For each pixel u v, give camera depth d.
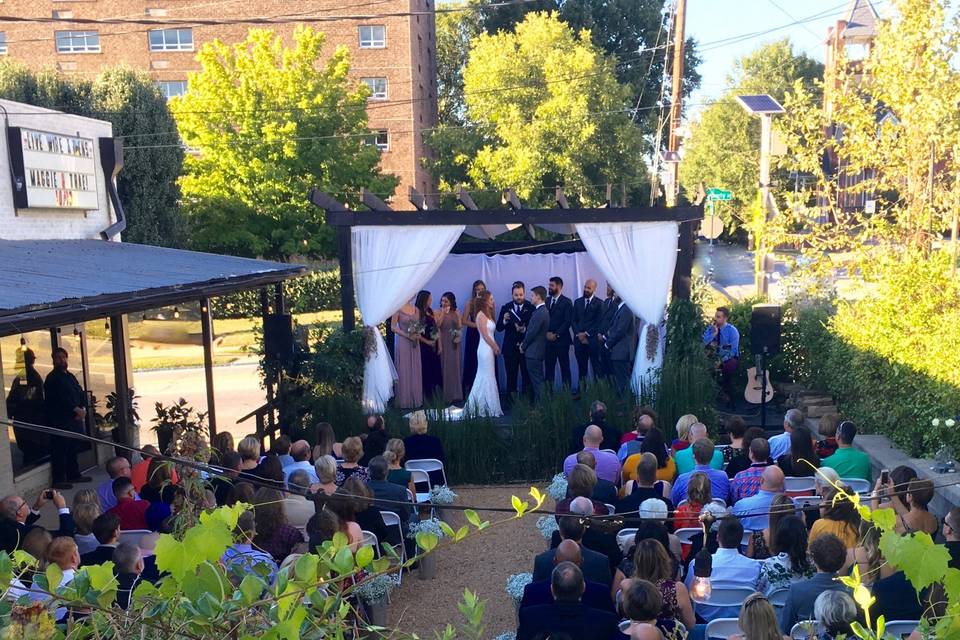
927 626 2.15
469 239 16.22
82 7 43.69
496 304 15.03
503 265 14.96
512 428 10.77
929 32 13.20
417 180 45.25
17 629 2.04
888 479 6.68
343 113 34.75
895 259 12.05
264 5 43.94
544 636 4.59
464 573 7.73
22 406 10.68
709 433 11.09
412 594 7.30
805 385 13.11
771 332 11.60
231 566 2.73
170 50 44.31
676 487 7.02
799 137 14.84
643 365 12.35
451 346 13.46
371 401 12.02
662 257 12.28
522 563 7.93
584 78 36.97
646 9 47.50
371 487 7.27
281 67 43.12
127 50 44.16
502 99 38.31
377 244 12.20
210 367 11.62
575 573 4.64
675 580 5.32
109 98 28.25
